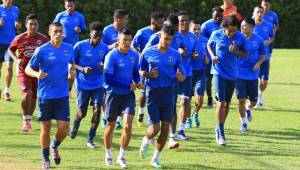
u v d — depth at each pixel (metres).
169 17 22.78
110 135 20.58
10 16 34.34
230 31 24.31
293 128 28.62
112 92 20.38
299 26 86.31
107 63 20.28
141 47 25.69
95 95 23.66
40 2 75.94
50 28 19.83
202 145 24.52
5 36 34.31
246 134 27.06
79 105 24.05
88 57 23.75
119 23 24.58
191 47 25.11
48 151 19.83
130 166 20.67
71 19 33.59
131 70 20.48
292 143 25.31
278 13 85.25
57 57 19.64
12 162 20.89
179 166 20.88
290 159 22.31
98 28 23.72
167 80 20.45
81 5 77.69
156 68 20.22
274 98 37.75
